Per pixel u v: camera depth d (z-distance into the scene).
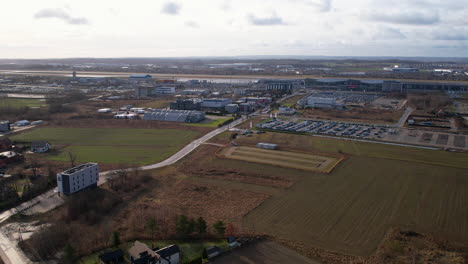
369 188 96.31
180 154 128.38
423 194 92.12
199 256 65.25
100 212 83.06
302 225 76.44
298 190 95.19
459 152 129.25
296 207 85.12
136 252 63.25
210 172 109.56
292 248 67.69
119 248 68.00
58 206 86.62
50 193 93.81
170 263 63.06
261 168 112.88
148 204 87.44
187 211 83.50
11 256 65.88
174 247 64.19
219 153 129.12
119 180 100.56
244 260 64.19
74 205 83.94
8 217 81.25
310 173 108.06
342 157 123.00
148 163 118.31
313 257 64.75
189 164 117.12
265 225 76.56
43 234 70.50
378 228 74.94
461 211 82.50
